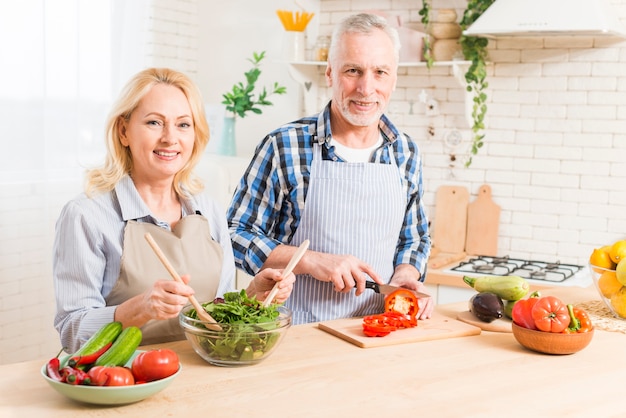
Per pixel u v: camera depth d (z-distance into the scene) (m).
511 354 1.99
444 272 3.56
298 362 1.86
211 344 1.76
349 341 2.06
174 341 2.12
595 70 3.69
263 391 1.65
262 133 4.43
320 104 4.25
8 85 3.43
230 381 1.70
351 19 2.45
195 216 2.17
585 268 3.69
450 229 4.04
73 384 1.50
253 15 4.38
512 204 3.92
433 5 3.95
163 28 4.27
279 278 1.98
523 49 3.80
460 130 3.98
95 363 1.60
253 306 1.85
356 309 2.47
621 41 3.62
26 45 3.47
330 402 1.60
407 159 2.62
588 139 3.74
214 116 4.26
